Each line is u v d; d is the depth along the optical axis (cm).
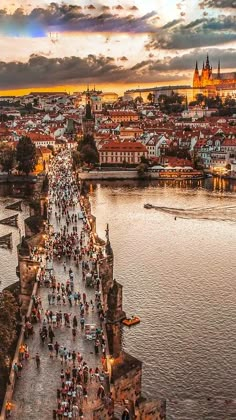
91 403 6319
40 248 11975
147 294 12500
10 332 7600
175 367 9275
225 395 8512
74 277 10500
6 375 6538
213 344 10050
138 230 19225
